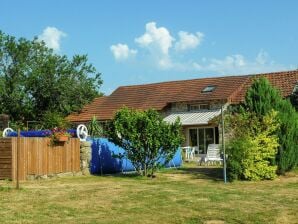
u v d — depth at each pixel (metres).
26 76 64.31
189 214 14.12
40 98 64.50
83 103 63.66
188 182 22.73
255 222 13.19
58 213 14.27
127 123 25.89
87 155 27.56
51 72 63.62
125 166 30.00
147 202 15.96
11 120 61.66
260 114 25.11
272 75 49.28
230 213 14.18
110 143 29.16
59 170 25.59
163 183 22.08
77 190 18.94
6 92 63.47
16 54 64.06
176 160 32.94
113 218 13.59
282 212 14.28
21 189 19.23
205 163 36.38
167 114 49.56
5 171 23.06
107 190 18.80
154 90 54.09
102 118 52.00
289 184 21.62
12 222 13.03
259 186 20.86
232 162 23.64
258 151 23.84
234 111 26.16
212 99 46.38
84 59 64.88
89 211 14.57
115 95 56.44
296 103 39.00
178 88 52.25
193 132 46.41
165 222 13.16
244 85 48.62
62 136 25.56
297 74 47.84
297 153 25.48
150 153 26.00
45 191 18.69
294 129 25.30
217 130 45.16
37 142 24.28
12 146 23.00
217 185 21.30
